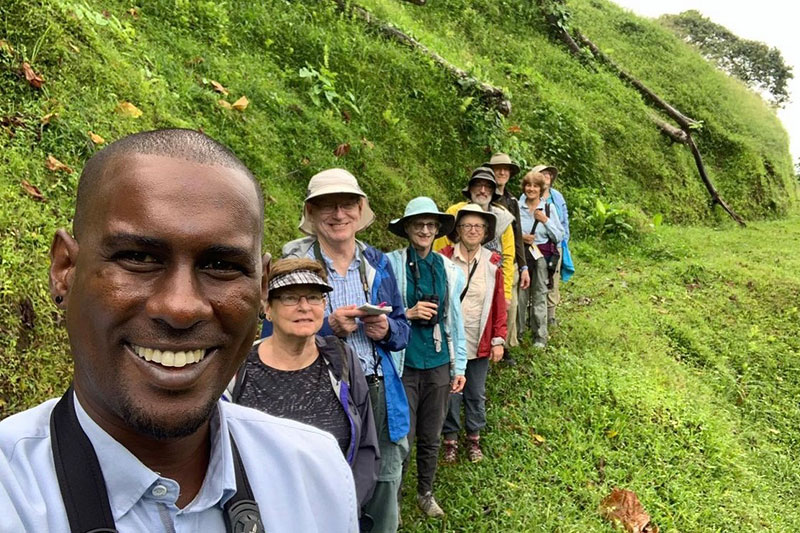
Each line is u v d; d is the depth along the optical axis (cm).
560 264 647
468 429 456
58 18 453
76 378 92
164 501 92
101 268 85
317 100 678
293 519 105
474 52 1121
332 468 113
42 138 379
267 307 269
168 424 85
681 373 643
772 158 1470
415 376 370
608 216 957
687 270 877
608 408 531
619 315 721
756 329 756
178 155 88
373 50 823
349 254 321
